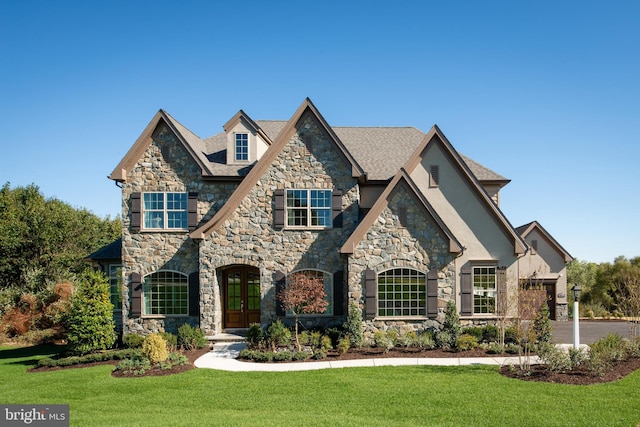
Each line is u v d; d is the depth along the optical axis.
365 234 21.08
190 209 23.61
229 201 22.56
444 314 20.88
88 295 20.17
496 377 15.05
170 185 23.75
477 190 23.38
